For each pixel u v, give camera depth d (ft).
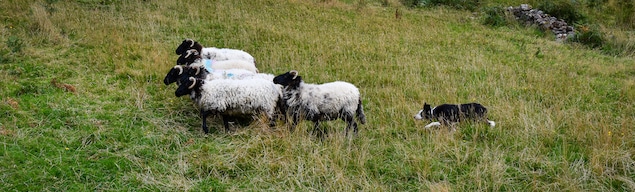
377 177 22.53
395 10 63.93
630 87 35.83
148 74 33.88
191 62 33.06
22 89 29.32
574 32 55.31
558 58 45.03
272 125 26.45
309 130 26.86
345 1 67.36
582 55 47.39
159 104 29.40
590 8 64.64
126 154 23.20
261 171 22.49
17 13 45.29
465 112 27.71
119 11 50.75
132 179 21.36
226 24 49.57
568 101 32.73
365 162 23.44
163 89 31.83
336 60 40.63
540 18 58.13
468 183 22.24
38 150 23.00
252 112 26.09
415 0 67.36
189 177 22.13
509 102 31.42
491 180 22.26
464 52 45.75
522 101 31.17
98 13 48.83
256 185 21.65
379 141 25.99
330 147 24.23
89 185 20.89
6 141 23.38
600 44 51.21
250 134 25.55
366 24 54.65
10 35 39.32
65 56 36.73
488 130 26.76
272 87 26.32
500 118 28.43
